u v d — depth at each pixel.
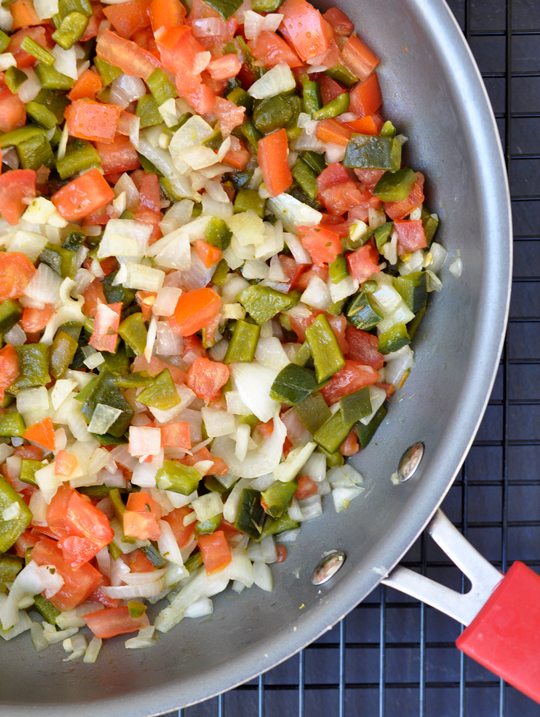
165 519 0.43
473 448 0.48
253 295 0.42
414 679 0.48
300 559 0.43
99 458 0.42
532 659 0.39
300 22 0.41
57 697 0.40
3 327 0.40
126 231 0.41
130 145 0.41
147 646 0.42
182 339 0.42
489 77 0.47
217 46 0.41
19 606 0.42
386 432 0.43
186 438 0.42
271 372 0.42
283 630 0.40
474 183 0.40
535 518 0.48
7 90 0.40
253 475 0.43
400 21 0.40
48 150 0.41
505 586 0.40
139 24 0.41
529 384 0.48
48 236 0.41
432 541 0.48
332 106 0.41
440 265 0.42
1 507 0.41
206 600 0.43
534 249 0.48
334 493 0.43
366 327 0.42
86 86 0.41
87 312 0.41
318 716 0.48
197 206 0.42
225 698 0.48
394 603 0.47
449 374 0.41
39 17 0.40
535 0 0.47
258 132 0.42
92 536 0.41
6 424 0.41
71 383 0.41
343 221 0.43
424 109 0.41
